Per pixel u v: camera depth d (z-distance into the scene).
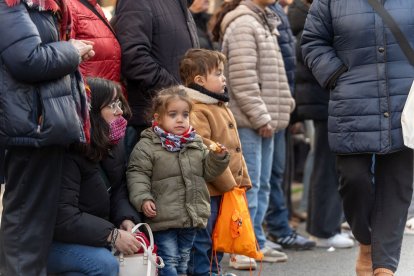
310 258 14.61
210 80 11.53
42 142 9.02
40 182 9.41
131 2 11.88
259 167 13.80
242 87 13.62
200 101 11.53
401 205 11.67
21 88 9.03
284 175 16.89
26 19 9.03
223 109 11.70
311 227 15.52
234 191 11.38
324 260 14.45
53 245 9.81
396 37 11.53
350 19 11.70
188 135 10.74
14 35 8.94
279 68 14.05
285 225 15.27
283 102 14.09
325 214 15.36
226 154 10.62
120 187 10.62
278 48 14.12
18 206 9.44
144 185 10.53
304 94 15.39
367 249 12.12
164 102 10.66
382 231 11.59
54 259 9.78
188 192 10.62
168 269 10.70
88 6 11.45
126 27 11.83
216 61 11.54
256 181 13.74
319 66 11.95
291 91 14.91
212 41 14.84
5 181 9.62
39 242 9.45
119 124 10.26
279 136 15.00
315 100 15.30
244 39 13.69
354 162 11.78
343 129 11.71
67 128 9.11
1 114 9.02
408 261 14.01
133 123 11.99
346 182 11.85
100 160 10.10
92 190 9.99
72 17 10.84
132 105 12.02
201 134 11.40
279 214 15.23
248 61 13.65
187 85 11.65
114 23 11.99
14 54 8.90
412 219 15.92
